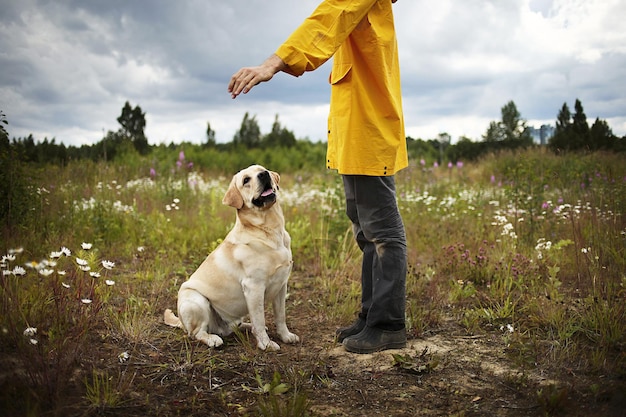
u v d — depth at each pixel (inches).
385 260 133.6
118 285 194.1
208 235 272.1
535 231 249.0
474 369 123.0
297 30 109.9
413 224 298.0
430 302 176.9
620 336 130.7
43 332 131.5
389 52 125.3
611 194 272.5
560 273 195.2
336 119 128.3
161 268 219.3
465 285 195.0
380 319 135.2
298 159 831.1
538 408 102.0
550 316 149.8
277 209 144.2
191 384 115.2
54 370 107.3
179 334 147.6
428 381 117.2
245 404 105.7
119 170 498.3
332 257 243.0
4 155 250.4
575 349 128.0
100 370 118.0
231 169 712.4
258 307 140.1
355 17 113.4
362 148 124.6
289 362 129.4
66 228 265.4
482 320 159.5
